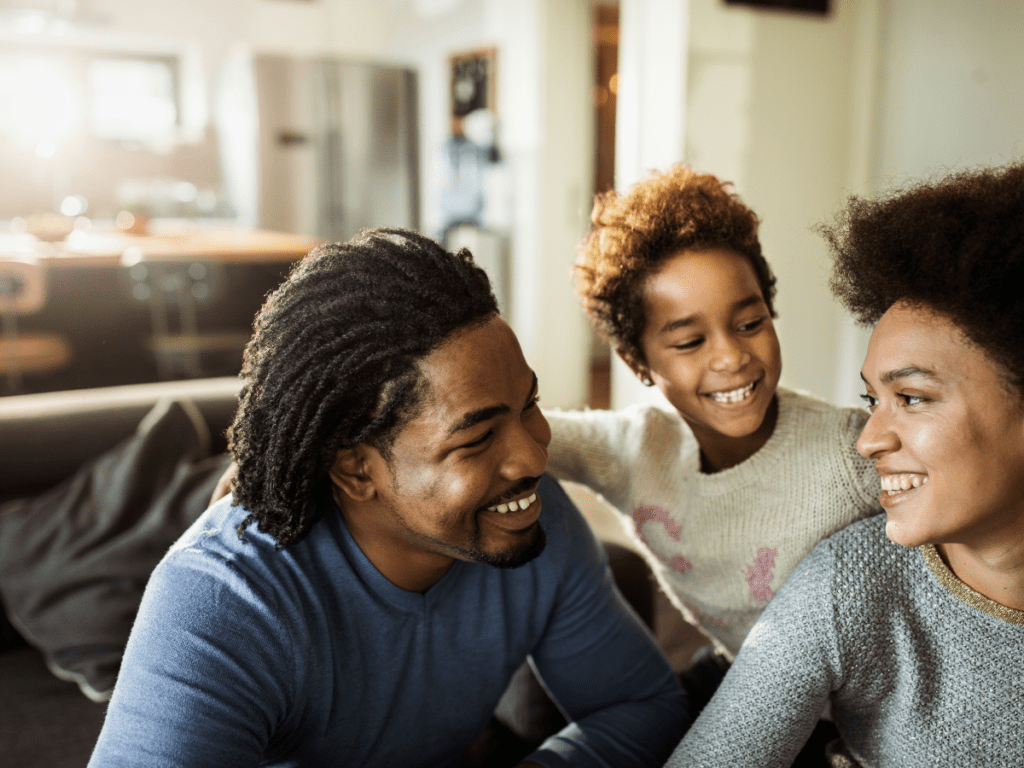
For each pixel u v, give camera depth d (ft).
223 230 18.34
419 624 2.73
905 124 11.40
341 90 18.28
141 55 22.02
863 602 2.58
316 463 2.40
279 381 2.34
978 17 10.22
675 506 3.62
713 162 11.64
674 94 11.41
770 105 11.82
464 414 2.27
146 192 19.93
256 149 18.70
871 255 2.36
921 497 2.25
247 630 2.43
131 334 15.24
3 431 5.41
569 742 3.10
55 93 21.13
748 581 3.43
